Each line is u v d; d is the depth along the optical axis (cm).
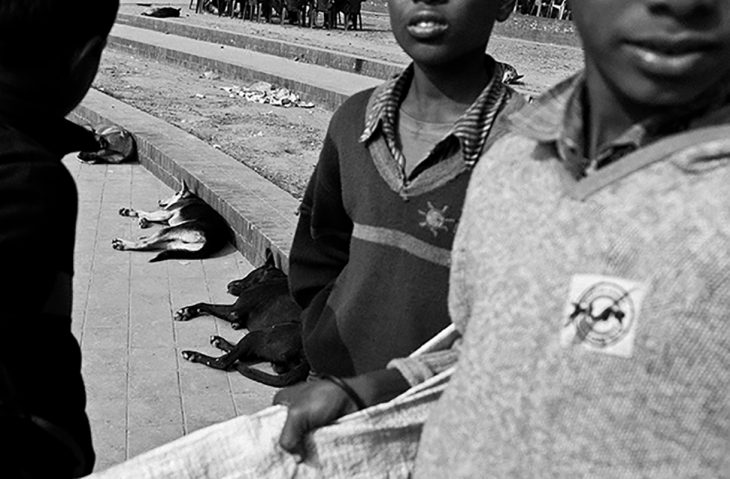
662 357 112
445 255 219
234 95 1508
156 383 495
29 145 191
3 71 194
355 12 2431
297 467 175
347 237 255
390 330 224
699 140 117
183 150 940
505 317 127
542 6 2539
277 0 2555
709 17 115
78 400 204
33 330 188
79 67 203
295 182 924
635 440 115
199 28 2208
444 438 138
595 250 118
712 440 112
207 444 176
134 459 177
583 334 117
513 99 222
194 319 579
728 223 110
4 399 184
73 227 198
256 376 500
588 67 132
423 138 226
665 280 112
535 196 131
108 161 1002
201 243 695
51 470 197
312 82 1466
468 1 211
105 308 595
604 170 122
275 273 603
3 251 180
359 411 174
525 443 124
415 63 225
